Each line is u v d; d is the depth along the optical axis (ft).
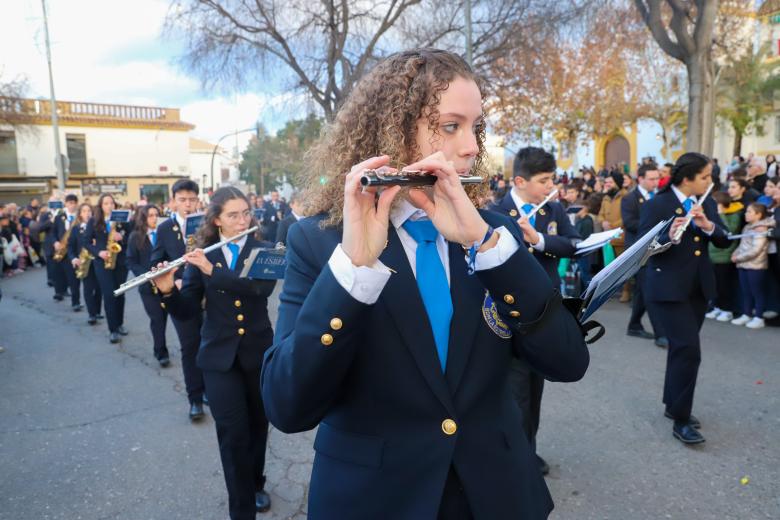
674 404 11.97
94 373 18.44
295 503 10.36
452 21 43.52
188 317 9.39
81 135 105.40
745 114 72.49
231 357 8.98
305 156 4.59
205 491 10.94
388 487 3.72
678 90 72.38
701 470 10.92
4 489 11.12
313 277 3.96
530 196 11.48
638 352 18.22
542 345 3.78
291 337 3.69
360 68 43.21
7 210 51.75
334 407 3.98
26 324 26.43
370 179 3.25
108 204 22.17
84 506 10.47
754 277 20.72
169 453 12.55
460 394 3.80
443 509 3.79
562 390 15.17
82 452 12.68
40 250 55.01
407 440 3.74
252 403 9.52
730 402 14.01
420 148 3.97
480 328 3.93
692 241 11.71
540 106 67.56
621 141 93.30
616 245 25.79
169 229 16.80
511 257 3.63
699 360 11.80
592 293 4.49
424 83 3.86
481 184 4.62
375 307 3.75
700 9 30.99
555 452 11.84
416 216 4.01
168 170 113.70
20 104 93.09
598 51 67.05
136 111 111.24
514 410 4.28
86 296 25.99
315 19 43.16
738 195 22.66
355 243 3.42
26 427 14.12
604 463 11.32
